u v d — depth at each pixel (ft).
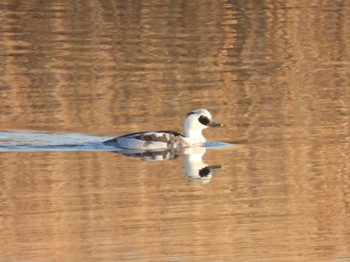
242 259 50.24
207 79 87.40
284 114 77.41
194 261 49.85
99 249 51.47
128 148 69.72
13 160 66.74
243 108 79.25
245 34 100.68
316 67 90.94
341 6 108.68
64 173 64.34
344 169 64.75
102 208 57.93
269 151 69.00
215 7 108.17
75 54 95.20
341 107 78.95
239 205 58.59
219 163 66.80
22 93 83.30
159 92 83.71
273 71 89.97
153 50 96.27
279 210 57.82
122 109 78.84
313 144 70.03
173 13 106.83
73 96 82.43
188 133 71.46
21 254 50.78
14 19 105.40
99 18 105.50
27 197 59.77
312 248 51.83
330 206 58.39
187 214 57.06
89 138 71.92
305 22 103.40
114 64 91.91
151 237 53.16
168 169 65.57
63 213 57.00
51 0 110.11
